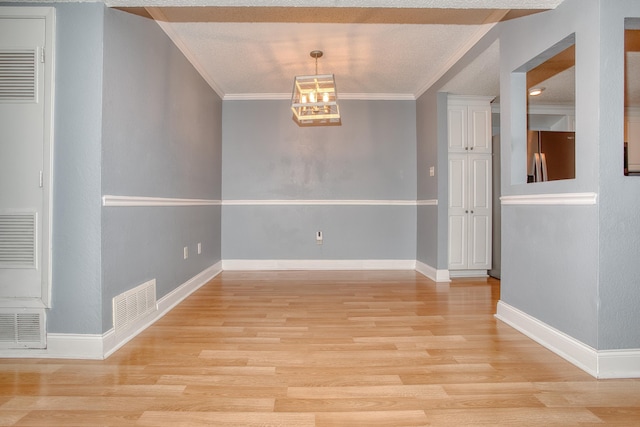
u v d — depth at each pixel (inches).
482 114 175.9
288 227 203.8
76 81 83.9
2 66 83.4
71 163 84.0
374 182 203.2
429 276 179.9
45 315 84.5
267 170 203.6
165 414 61.0
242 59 152.6
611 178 74.9
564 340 84.3
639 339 75.4
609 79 74.7
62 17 84.0
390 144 203.2
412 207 203.5
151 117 111.3
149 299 109.0
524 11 100.1
